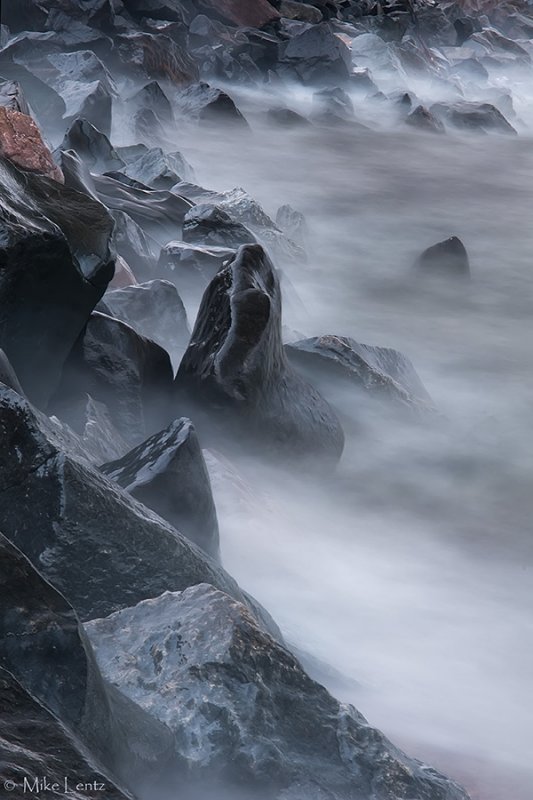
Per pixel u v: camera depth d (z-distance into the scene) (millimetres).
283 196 51688
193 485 14742
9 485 11961
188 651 10734
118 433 18688
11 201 17281
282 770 10133
